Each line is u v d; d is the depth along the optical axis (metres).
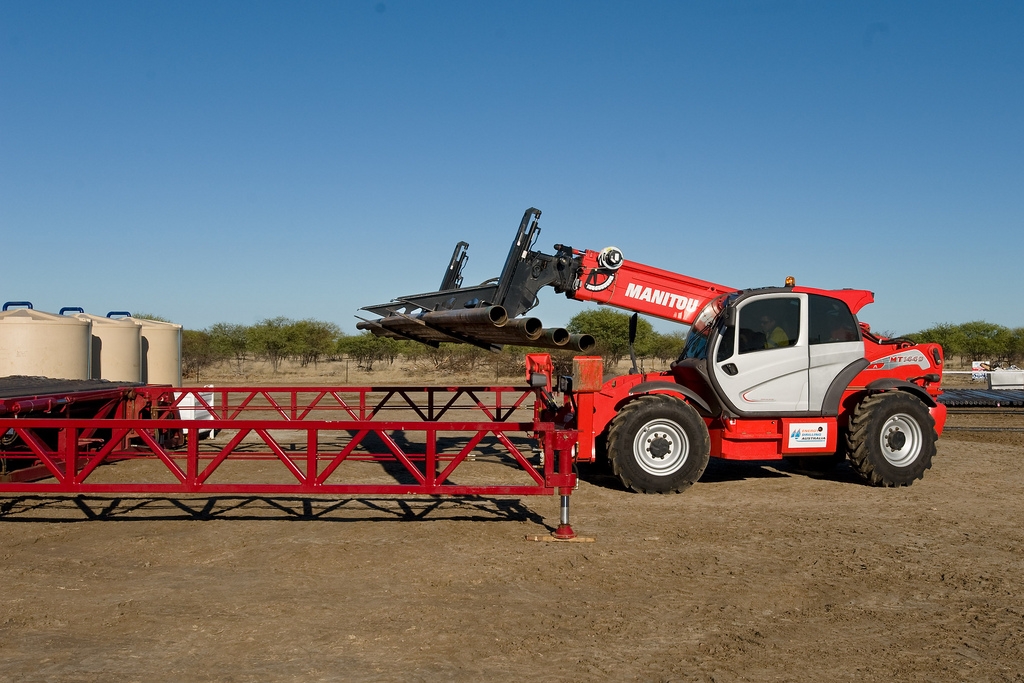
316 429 7.10
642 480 9.28
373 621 5.01
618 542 7.02
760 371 9.69
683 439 9.35
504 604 5.36
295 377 39.31
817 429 9.80
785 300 9.88
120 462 11.94
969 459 12.38
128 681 4.11
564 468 7.10
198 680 4.12
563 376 11.02
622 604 5.38
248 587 5.70
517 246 9.46
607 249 10.08
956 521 7.95
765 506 8.67
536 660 4.41
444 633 4.81
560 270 9.93
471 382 35.19
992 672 4.29
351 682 4.11
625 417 9.33
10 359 13.41
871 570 6.20
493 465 11.81
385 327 10.60
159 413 13.01
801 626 4.98
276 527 7.52
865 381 10.40
